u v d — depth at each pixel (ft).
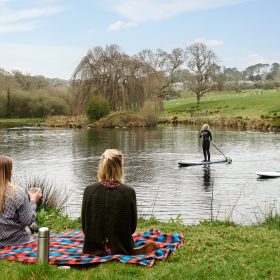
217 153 93.45
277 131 151.53
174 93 275.80
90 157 87.86
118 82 189.57
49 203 37.06
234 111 222.89
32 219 18.17
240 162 79.51
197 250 19.92
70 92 191.42
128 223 17.62
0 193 17.70
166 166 75.31
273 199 48.75
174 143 114.11
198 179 62.59
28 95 242.58
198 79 266.77
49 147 105.81
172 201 48.06
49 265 16.48
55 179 63.67
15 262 17.13
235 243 21.71
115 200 17.35
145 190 54.75
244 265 17.63
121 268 16.39
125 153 93.86
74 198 50.08
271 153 92.58
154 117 183.52
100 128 174.40
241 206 45.24
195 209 44.09
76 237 21.02
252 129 161.79
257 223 32.91
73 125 183.73
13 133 149.59
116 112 181.06
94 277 15.49
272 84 396.98
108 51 190.70
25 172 69.92
